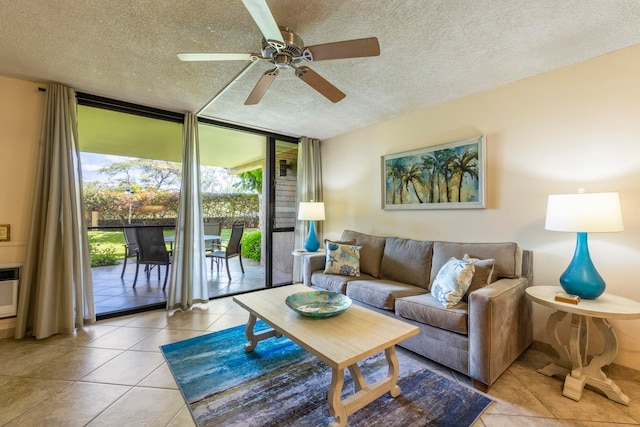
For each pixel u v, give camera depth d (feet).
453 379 6.48
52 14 5.56
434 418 5.22
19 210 8.43
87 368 6.77
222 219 16.35
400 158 11.51
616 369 6.79
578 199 6.07
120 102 9.93
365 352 4.78
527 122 8.27
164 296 11.68
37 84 8.61
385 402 5.66
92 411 5.32
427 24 5.89
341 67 7.67
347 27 5.98
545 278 7.91
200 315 10.33
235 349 7.80
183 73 8.00
